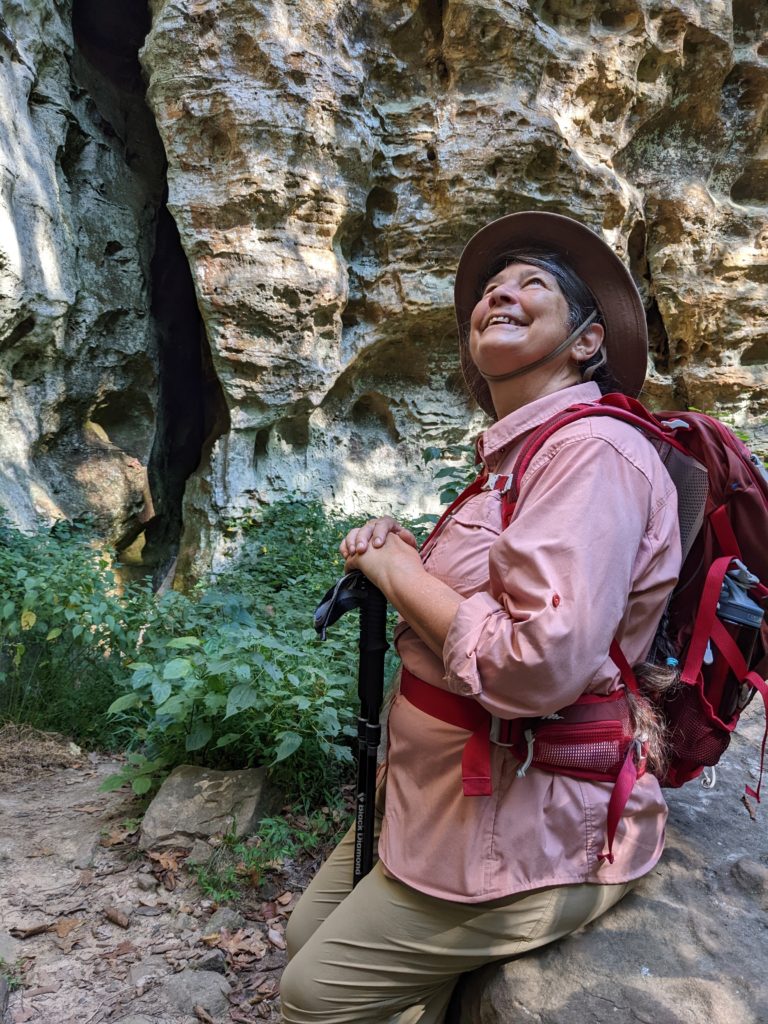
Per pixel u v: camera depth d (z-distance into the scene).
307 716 2.89
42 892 2.59
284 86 6.86
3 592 4.39
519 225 1.68
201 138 7.08
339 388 8.57
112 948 2.31
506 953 1.33
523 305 1.50
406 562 1.40
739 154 8.98
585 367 1.58
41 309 6.45
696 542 1.46
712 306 8.88
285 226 7.25
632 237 8.91
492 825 1.27
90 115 7.61
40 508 6.52
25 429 6.78
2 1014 1.98
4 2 6.18
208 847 2.70
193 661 2.93
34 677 4.46
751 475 1.43
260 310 7.32
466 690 1.15
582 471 1.20
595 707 1.28
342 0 7.11
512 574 1.15
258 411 7.76
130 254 7.77
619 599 1.14
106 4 8.01
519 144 7.45
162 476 8.71
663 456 1.44
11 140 6.15
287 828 2.71
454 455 9.03
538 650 1.08
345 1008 1.36
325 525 7.84
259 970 2.22
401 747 1.39
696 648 1.41
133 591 5.61
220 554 7.78
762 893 1.59
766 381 9.17
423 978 1.36
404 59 7.62
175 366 8.95
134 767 3.20
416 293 7.96
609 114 8.19
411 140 7.69
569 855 1.28
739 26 8.72
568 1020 1.27
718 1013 1.27
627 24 8.02
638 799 1.36
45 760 3.89
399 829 1.36
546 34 7.59
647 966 1.37
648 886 1.59
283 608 5.34
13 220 6.12
